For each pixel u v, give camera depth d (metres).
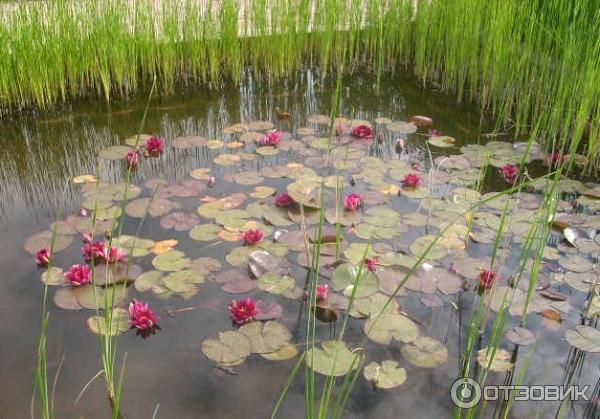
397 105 3.47
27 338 1.69
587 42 2.78
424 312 1.80
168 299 1.83
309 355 1.62
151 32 3.58
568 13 2.79
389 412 1.46
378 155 2.82
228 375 1.56
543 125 2.96
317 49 4.13
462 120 3.27
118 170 2.67
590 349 1.64
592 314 1.79
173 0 3.70
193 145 2.89
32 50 3.21
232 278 1.91
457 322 1.77
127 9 3.62
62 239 2.12
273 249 2.05
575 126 2.81
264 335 1.69
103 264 1.98
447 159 2.77
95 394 1.51
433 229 2.19
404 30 3.96
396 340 1.69
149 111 3.36
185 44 3.72
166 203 2.35
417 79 3.85
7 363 1.60
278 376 1.56
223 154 2.80
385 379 1.54
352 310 1.79
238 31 3.98
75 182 2.57
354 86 3.75
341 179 2.55
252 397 1.50
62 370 1.58
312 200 2.34
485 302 1.84
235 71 3.70
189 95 3.58
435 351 1.65
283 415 1.45
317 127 3.13
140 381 1.55
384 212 2.28
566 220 2.25
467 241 2.10
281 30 3.73
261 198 2.38
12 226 2.26
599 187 2.53
